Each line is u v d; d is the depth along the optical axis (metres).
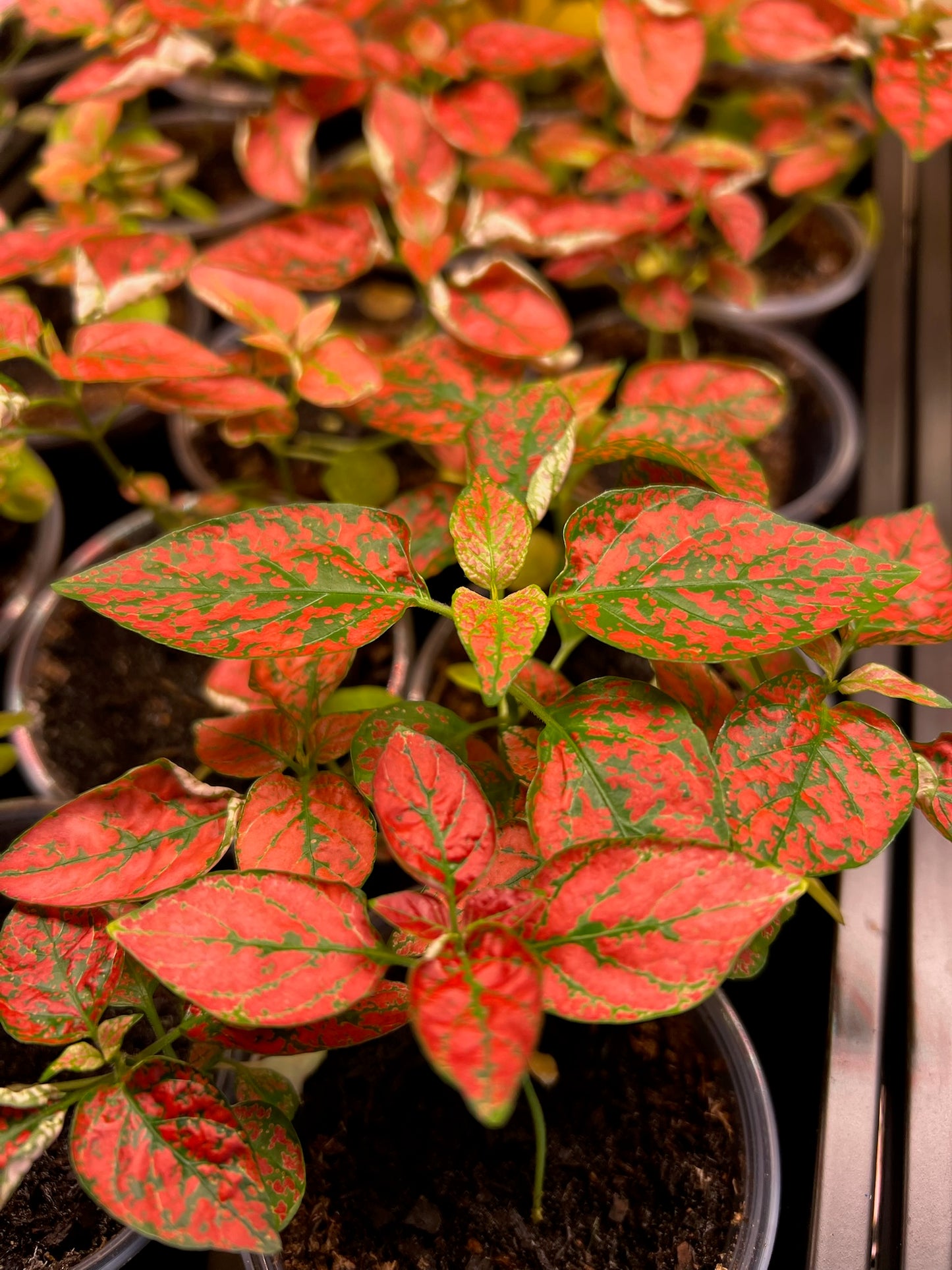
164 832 0.29
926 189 0.53
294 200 0.42
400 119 0.41
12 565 0.47
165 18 0.39
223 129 0.66
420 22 0.42
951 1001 0.32
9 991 0.28
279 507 0.28
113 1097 0.26
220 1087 0.32
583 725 0.27
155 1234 0.25
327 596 0.27
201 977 0.25
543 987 0.24
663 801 0.26
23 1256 0.31
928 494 0.42
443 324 0.35
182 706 0.43
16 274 0.37
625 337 0.55
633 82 0.39
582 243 0.41
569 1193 0.31
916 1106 0.31
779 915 0.30
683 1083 0.32
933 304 0.48
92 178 0.48
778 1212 0.30
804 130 0.51
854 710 0.28
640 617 0.27
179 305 0.58
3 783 0.45
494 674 0.26
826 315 0.58
